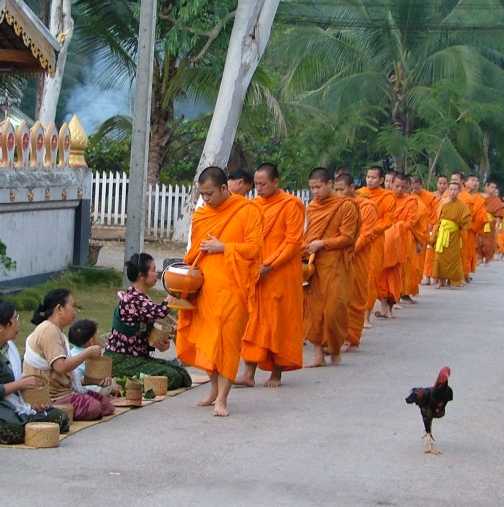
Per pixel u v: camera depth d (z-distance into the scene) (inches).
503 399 637.9
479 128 2188.7
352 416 584.7
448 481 465.4
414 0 2145.7
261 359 658.2
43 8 1614.2
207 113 1824.6
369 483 458.9
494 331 934.4
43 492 431.8
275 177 672.4
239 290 577.9
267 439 529.7
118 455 491.2
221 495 436.5
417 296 1232.8
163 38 1611.7
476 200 1467.8
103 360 582.9
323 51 2127.2
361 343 856.9
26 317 871.7
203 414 580.4
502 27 2226.9
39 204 1000.9
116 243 1606.8
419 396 506.3
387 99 2187.5
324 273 738.2
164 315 633.0
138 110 907.4
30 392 517.7
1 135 942.4
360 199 837.2
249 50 1101.1
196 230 594.2
